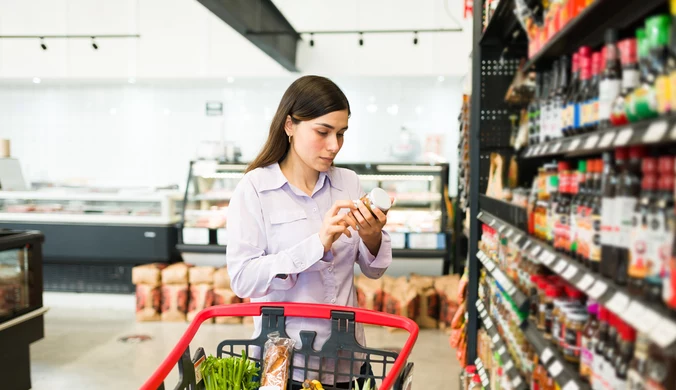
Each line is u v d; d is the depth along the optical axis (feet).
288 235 5.73
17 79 26.99
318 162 5.44
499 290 8.30
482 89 9.66
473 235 10.09
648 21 3.42
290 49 23.56
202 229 18.63
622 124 3.89
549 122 6.21
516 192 7.98
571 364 5.04
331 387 5.39
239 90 27.73
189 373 4.78
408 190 19.38
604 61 4.36
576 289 5.45
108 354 14.61
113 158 28.50
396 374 4.26
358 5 25.13
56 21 26.17
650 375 3.17
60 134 28.73
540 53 6.29
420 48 24.86
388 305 16.96
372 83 27.02
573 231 4.95
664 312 2.99
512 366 7.03
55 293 19.83
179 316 17.70
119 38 25.89
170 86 28.02
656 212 3.25
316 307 5.29
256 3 18.47
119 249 19.20
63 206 20.17
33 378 12.93
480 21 9.61
